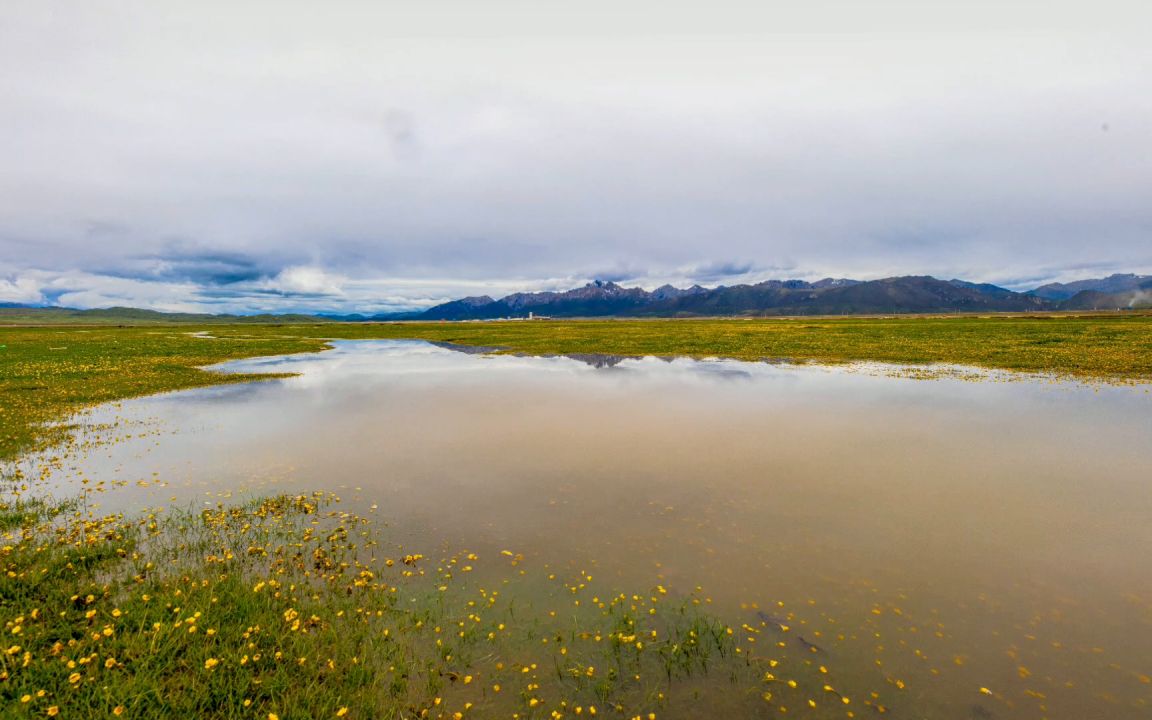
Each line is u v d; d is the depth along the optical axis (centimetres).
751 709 527
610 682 563
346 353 4906
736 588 736
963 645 612
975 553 822
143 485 1155
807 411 1883
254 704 529
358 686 557
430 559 823
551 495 1084
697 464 1278
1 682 516
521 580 763
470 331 9500
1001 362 3198
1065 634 627
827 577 759
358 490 1120
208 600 674
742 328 8700
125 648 582
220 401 2194
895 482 1136
